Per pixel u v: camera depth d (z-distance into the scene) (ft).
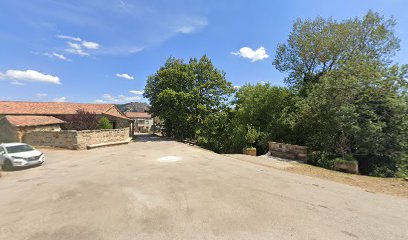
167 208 18.17
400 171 36.96
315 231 14.23
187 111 104.17
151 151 58.95
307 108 49.29
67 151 59.62
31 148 43.65
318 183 26.03
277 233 13.94
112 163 40.96
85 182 27.17
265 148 68.64
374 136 37.04
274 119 73.82
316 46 71.92
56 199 20.97
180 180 27.20
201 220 15.85
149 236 13.62
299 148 43.11
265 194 21.66
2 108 87.71
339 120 38.86
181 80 103.71
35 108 96.27
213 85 106.32
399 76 38.37
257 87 86.74
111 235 13.79
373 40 65.00
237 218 16.17
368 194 21.98
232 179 27.55
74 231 14.37
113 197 21.16
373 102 40.63
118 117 111.45
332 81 42.55
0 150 40.16
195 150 61.21
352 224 15.26
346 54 62.95
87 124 86.53
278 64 86.99
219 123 103.19
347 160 35.06
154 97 132.77
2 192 24.22
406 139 37.29
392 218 16.33
